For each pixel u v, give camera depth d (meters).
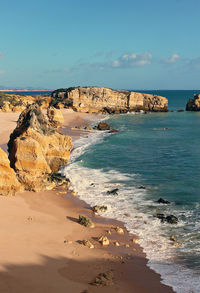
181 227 16.33
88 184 24.33
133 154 37.53
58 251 12.42
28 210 17.17
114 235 15.17
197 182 24.95
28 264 10.80
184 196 21.55
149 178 26.38
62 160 28.08
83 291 9.38
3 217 15.30
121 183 24.84
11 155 21.31
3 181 19.06
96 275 10.76
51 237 13.85
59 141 27.39
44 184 21.77
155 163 32.41
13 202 18.06
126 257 12.77
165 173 28.08
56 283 9.67
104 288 9.81
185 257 13.11
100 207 18.80
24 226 14.59
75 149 40.53
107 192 22.41
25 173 20.64
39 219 15.97
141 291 10.02
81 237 14.53
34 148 20.39
